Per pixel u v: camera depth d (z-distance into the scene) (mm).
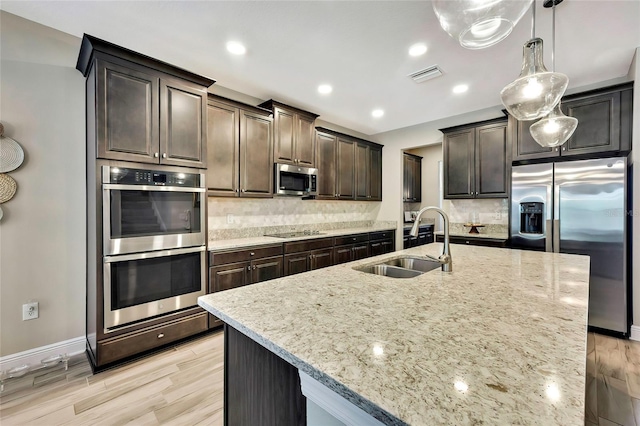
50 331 2264
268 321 951
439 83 3150
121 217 2172
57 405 1760
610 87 2781
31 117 2188
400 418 518
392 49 2473
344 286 1363
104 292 2096
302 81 3111
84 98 2412
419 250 2498
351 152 4668
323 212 4672
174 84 2467
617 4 1914
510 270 1701
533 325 908
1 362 2074
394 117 4352
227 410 1207
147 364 2205
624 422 1661
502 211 4008
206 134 2676
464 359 704
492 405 539
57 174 2289
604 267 2729
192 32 2258
